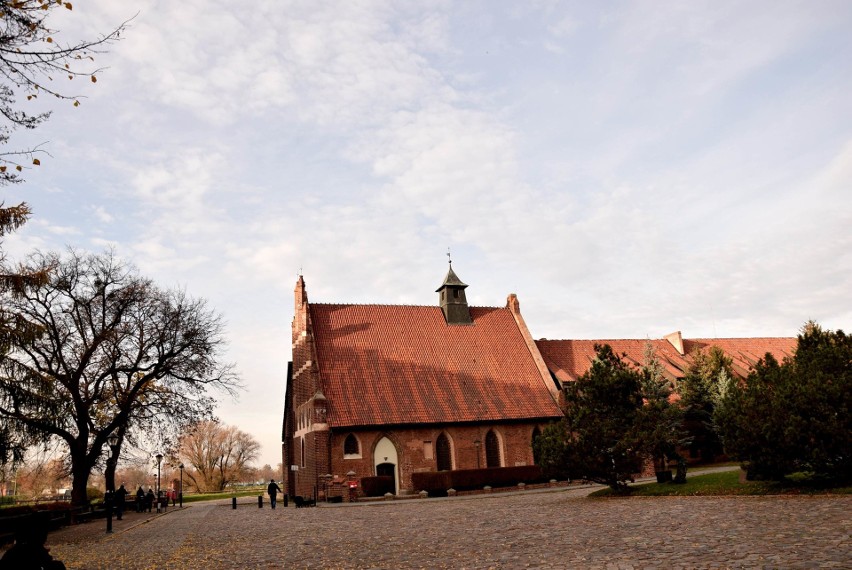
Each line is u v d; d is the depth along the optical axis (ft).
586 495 108.47
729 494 81.56
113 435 142.31
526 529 64.39
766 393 79.82
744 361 212.84
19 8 32.73
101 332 132.05
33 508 105.81
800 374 79.10
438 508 105.81
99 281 136.98
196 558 59.57
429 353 176.04
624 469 98.94
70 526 111.65
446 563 47.37
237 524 98.37
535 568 42.27
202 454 333.83
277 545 66.23
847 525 47.32
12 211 59.16
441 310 192.13
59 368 128.47
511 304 197.98
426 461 157.17
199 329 144.66
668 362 206.08
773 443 75.46
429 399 163.32
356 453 152.66
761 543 43.37
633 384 102.17
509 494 136.67
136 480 386.11
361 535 70.90
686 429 173.17
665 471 111.86
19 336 73.82
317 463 148.05
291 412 193.98
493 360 180.34
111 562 60.03
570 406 104.83
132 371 138.51
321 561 52.90
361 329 176.24
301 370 173.47
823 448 71.92
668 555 42.39
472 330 187.93
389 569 46.55
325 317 176.55
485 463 162.61
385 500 139.33
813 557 37.24
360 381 161.99
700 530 52.19
